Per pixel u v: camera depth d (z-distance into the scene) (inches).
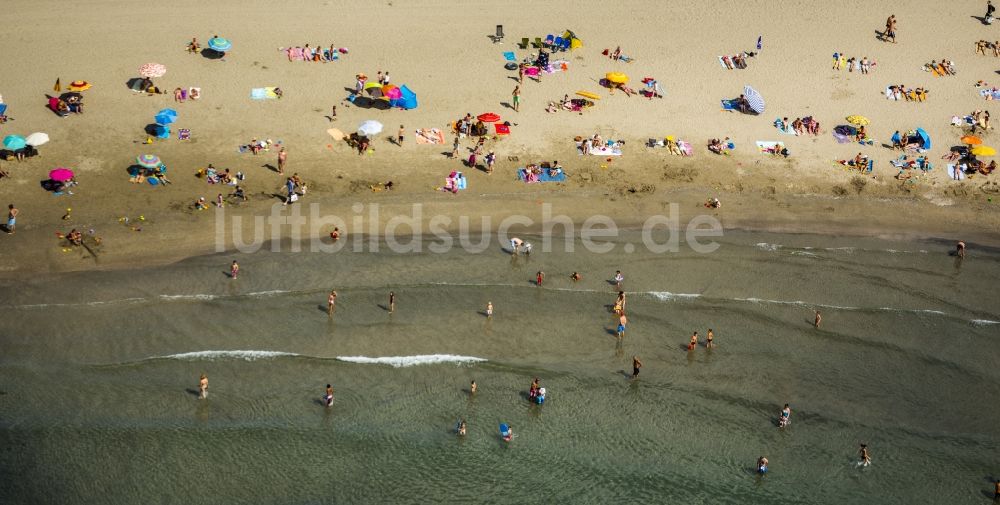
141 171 2578.7
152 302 2169.0
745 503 1809.8
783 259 2479.1
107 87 2856.8
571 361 2102.6
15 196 2448.3
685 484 1841.8
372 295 2241.6
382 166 2709.2
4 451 1808.6
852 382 2090.3
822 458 1908.2
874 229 2655.0
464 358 2085.4
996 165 2918.3
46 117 2709.2
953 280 2445.9
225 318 2140.7
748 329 2219.5
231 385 1979.6
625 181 2746.1
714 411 2000.5
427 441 1897.1
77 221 2397.9
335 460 1843.0
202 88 2901.1
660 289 2327.8
